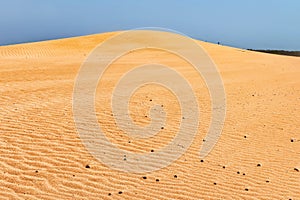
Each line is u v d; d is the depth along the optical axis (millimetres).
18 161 6406
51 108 9961
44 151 6926
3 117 8836
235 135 8672
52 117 9055
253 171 6598
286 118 10469
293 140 8422
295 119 10383
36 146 7125
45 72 18781
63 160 6602
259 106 12055
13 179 5770
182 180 6117
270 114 10914
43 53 33656
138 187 5809
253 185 6039
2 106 9984
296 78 21000
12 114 9148
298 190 5918
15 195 5309
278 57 42750
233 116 10461
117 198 5418
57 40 42562
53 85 14086
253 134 8828
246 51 47719
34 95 11781
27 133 7781
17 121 8562
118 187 5770
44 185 5668
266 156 7375
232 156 7305
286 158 7297
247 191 5816
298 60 39438
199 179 6176
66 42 40906
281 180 6270
